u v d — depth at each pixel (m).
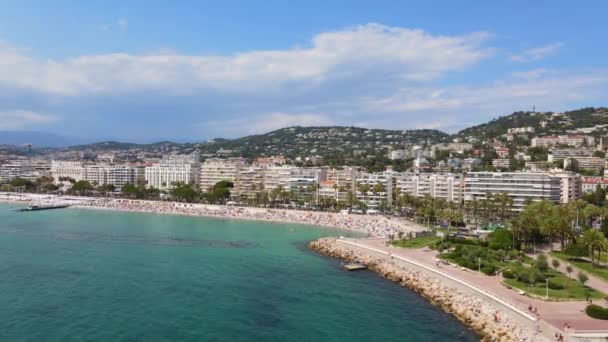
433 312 132.62
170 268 177.75
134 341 109.94
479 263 161.62
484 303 128.12
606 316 111.81
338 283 161.25
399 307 136.38
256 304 137.00
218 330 117.12
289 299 142.25
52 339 110.12
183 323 121.19
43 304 133.38
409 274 164.75
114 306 132.88
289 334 115.56
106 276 163.88
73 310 129.00
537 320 111.12
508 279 147.00
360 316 128.50
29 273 165.88
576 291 133.88
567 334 102.06
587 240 165.12
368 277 170.38
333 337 114.19
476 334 117.00
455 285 146.62
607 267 167.25
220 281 160.62
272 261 194.62
